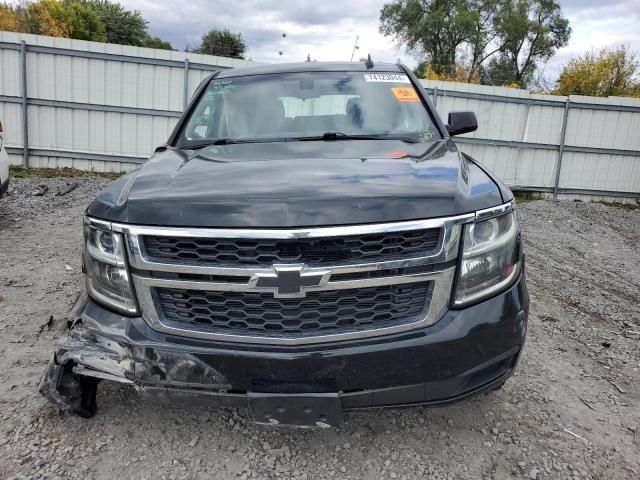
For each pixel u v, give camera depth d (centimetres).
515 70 4441
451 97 1191
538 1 4412
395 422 261
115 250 208
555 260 636
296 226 191
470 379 213
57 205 789
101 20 4234
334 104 342
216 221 195
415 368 200
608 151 1227
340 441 246
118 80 1153
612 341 374
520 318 217
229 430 251
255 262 195
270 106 344
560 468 233
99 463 227
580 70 3241
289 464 231
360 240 194
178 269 198
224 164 250
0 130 596
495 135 1216
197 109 358
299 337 199
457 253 204
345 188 206
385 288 201
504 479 225
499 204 218
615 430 263
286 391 198
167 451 236
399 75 376
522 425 263
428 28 4288
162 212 202
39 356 314
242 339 201
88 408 249
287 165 242
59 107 1151
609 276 573
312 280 193
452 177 224
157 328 206
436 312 203
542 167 1241
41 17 3559
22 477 217
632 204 1244
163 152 304
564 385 306
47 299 405
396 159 254
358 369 198
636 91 3156
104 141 1180
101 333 212
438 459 236
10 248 547
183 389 207
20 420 252
